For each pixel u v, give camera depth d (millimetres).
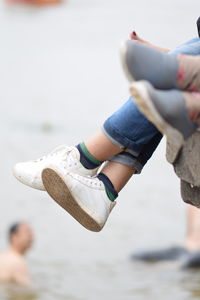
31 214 17391
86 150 5113
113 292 12805
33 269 14047
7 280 13492
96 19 51094
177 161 4875
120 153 5145
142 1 56375
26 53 43906
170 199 18781
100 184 5145
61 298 12594
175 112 4285
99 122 27391
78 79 36656
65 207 5211
